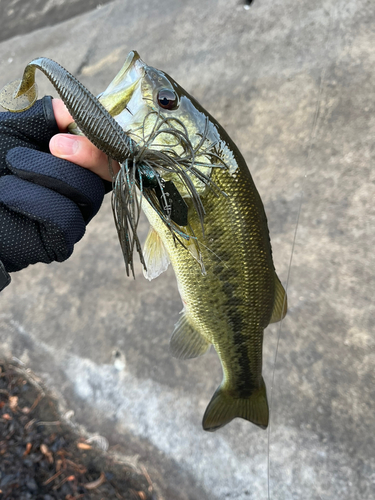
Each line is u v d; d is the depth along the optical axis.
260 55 0.87
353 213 0.64
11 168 0.25
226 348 0.34
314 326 0.60
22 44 1.37
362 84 0.72
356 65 0.74
